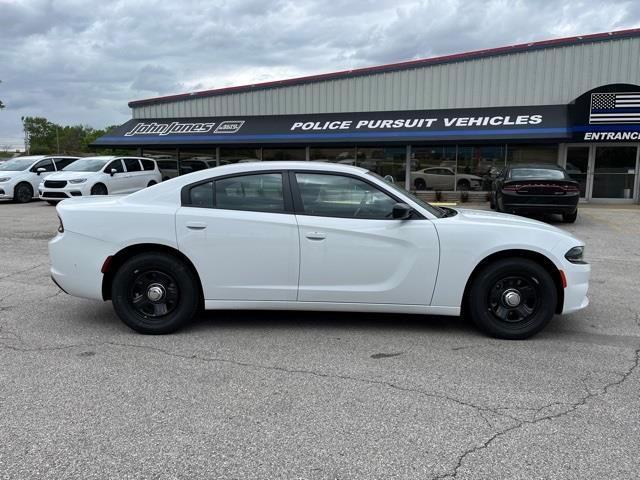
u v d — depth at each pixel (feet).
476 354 14.75
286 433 10.37
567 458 9.54
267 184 16.21
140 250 16.33
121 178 60.39
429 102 68.74
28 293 21.59
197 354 14.65
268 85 74.43
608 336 16.42
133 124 80.53
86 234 16.12
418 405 11.59
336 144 67.26
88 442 10.01
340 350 15.01
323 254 15.79
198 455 9.59
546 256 15.71
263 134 70.74
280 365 13.87
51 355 14.53
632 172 62.23
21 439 10.09
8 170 64.03
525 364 14.02
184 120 78.33
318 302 16.12
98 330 16.76
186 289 16.16
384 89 70.23
